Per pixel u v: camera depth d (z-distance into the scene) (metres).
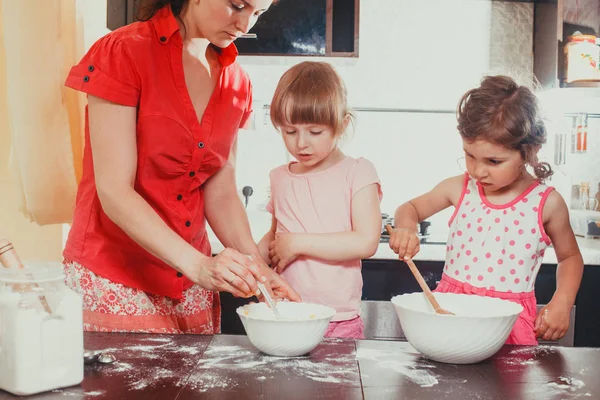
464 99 1.53
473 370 0.92
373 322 2.17
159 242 1.10
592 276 2.16
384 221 2.51
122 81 1.16
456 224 1.64
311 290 1.55
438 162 2.83
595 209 2.68
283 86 1.50
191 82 1.29
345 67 2.81
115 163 1.16
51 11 1.73
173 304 1.31
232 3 1.15
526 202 1.56
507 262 1.54
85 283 1.26
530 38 2.77
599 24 2.56
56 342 0.81
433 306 1.07
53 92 1.75
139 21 1.30
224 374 0.88
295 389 0.82
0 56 1.98
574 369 0.92
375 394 0.81
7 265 0.83
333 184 1.59
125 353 0.97
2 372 0.80
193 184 1.33
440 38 2.79
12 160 1.84
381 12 2.79
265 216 2.74
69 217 1.85
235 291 1.04
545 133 1.50
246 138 2.84
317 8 2.44
